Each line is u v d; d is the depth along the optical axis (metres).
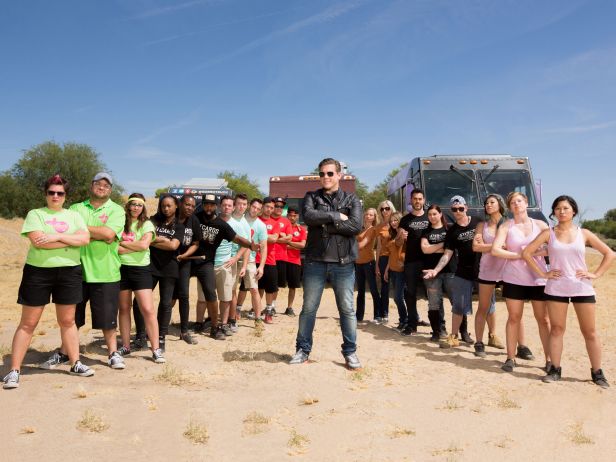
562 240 5.38
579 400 4.73
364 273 8.74
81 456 3.31
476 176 11.98
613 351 6.75
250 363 5.77
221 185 17.44
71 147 43.66
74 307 5.15
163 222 6.36
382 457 3.40
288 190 16.00
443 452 3.50
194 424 3.91
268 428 3.88
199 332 7.63
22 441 3.51
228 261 7.38
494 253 5.86
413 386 5.08
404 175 14.35
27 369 5.39
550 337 5.47
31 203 40.94
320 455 3.42
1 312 9.88
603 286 14.48
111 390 4.66
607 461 3.41
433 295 7.30
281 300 11.69
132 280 5.77
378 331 8.02
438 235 7.26
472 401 4.64
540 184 12.16
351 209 5.65
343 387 4.97
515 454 3.49
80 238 5.00
